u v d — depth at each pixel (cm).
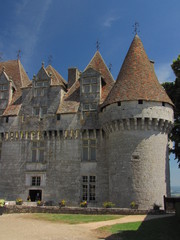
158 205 2438
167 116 2748
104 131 3053
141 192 2506
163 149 2700
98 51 3709
